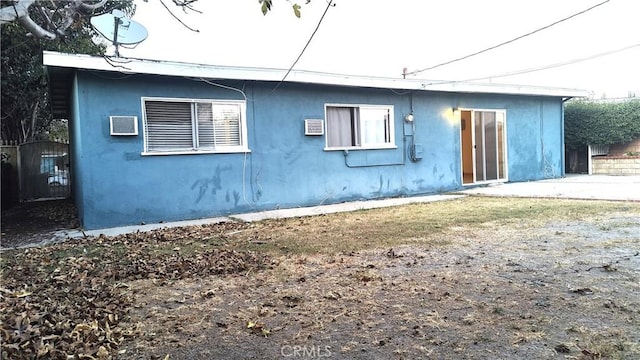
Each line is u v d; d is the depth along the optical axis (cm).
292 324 301
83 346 268
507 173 1370
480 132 1321
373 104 1095
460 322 291
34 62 1190
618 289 341
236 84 902
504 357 240
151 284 409
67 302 353
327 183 1027
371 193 1097
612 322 280
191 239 630
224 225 750
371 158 1095
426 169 1191
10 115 1390
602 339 256
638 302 312
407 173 1156
